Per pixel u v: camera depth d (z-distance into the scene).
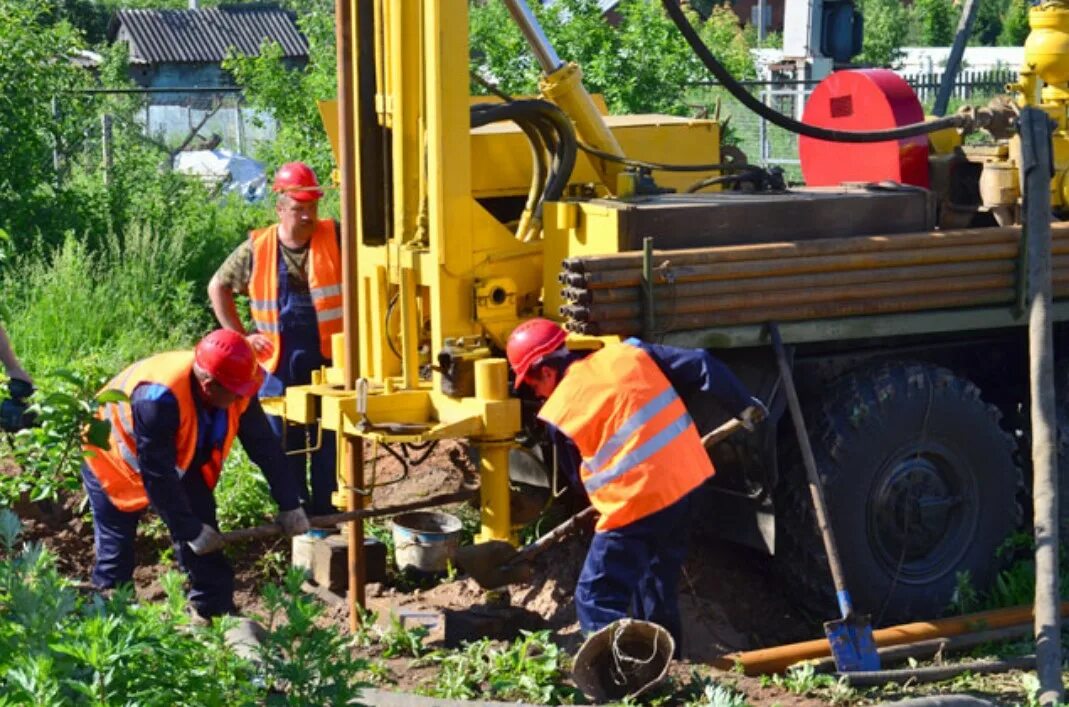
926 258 7.74
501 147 8.51
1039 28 8.83
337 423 7.41
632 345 6.86
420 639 7.16
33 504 8.77
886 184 8.23
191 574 7.22
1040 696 6.59
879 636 7.37
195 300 14.96
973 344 8.47
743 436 7.49
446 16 7.24
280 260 8.69
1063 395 8.57
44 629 4.76
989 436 8.08
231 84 51.34
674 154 9.33
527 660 6.57
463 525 8.85
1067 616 7.71
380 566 8.30
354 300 7.63
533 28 8.24
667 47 17.16
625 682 6.50
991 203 8.35
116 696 4.60
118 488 7.27
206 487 7.24
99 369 9.81
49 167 16.05
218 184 20.17
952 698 6.41
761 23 32.06
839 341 8.02
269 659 5.25
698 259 7.17
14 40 15.66
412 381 7.65
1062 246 8.12
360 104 7.63
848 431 7.65
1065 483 8.49
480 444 7.32
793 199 7.66
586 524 7.66
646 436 6.69
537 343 6.93
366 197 7.74
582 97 8.30
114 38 52.91
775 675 6.89
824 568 7.70
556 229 7.52
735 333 7.32
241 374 6.86
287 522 7.16
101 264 14.17
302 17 21.55
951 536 8.09
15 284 13.68
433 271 7.45
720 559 8.31
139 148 18.48
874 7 44.22
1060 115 8.85
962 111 8.29
